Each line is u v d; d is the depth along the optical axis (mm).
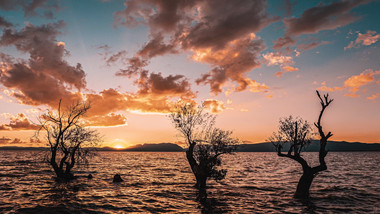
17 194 21188
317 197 20281
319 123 18922
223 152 23203
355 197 20234
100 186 26469
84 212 15477
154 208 16875
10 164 58469
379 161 85188
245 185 27766
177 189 24906
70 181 29688
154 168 54094
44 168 47406
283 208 16797
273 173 42000
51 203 17719
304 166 19609
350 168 51594
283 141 20250
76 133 30312
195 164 24422
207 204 18188
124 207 17016
